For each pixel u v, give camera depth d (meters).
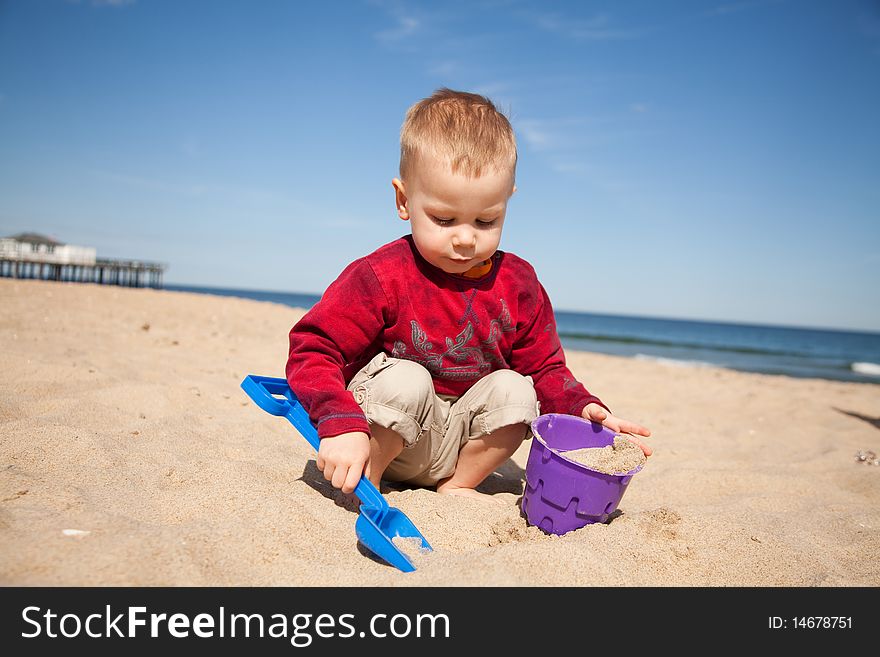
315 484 1.96
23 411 2.32
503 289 1.91
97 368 3.25
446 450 1.95
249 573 1.32
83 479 1.74
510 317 1.93
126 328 5.61
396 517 1.61
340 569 1.39
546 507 1.71
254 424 2.62
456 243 1.68
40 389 2.65
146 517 1.53
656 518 1.75
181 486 1.77
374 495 1.59
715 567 1.59
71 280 27.20
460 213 1.66
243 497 1.67
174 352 4.53
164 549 1.31
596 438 1.95
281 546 1.44
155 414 2.56
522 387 1.89
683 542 1.68
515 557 1.46
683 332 44.94
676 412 4.46
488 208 1.67
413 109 1.80
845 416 4.63
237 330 7.00
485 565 1.41
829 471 2.81
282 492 1.78
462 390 1.96
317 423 1.64
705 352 19.44
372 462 1.82
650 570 1.54
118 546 1.29
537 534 1.70
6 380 2.70
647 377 6.74
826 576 1.60
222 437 2.39
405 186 1.76
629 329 44.75
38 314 5.69
